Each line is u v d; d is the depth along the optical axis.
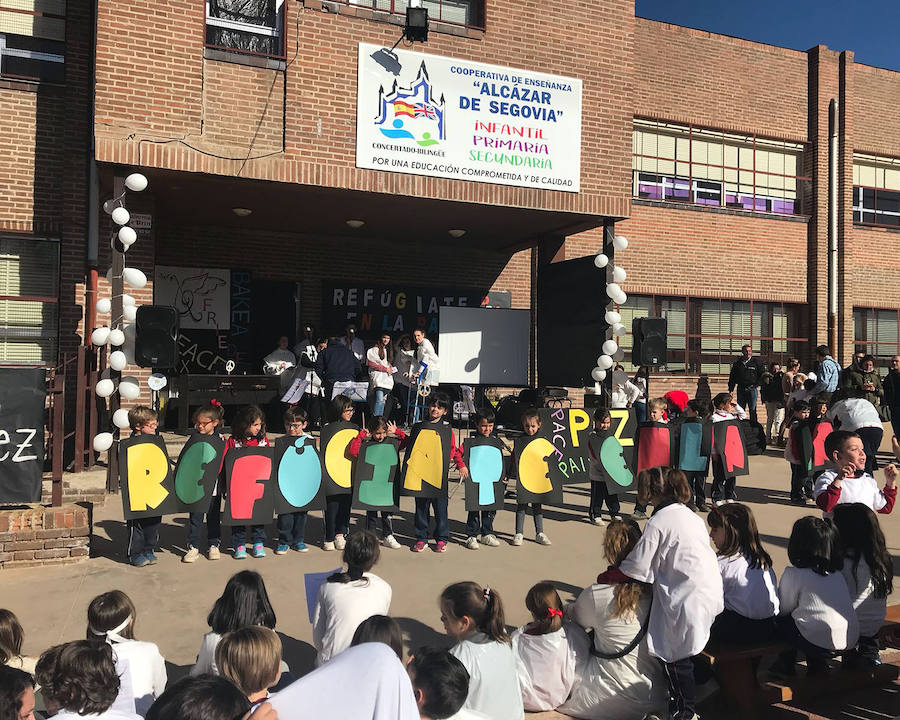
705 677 4.25
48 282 10.59
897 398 11.30
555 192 10.87
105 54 8.58
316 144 9.55
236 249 13.79
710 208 16.75
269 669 2.69
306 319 14.28
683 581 3.82
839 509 4.60
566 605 4.32
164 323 8.35
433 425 7.25
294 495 6.85
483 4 10.42
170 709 1.95
